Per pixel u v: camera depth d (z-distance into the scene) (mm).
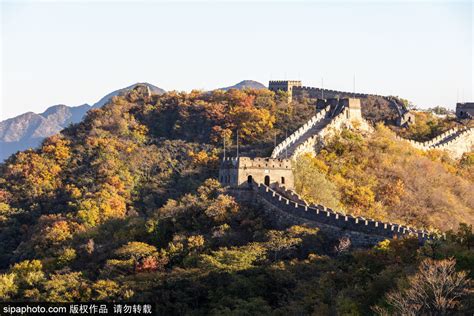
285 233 141500
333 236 140125
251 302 116375
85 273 145125
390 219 188625
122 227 172750
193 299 123500
